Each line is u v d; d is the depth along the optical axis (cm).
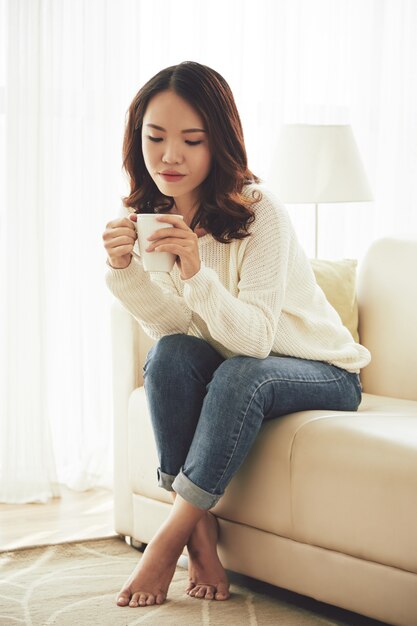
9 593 255
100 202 391
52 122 378
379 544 215
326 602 231
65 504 365
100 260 392
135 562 283
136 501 290
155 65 403
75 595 252
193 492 234
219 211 244
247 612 239
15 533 323
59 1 376
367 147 457
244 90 422
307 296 258
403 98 463
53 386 390
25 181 373
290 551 238
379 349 305
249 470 245
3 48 374
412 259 305
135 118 250
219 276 251
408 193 468
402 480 211
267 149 429
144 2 400
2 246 377
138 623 230
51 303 384
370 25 453
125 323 295
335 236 453
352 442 223
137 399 287
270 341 237
